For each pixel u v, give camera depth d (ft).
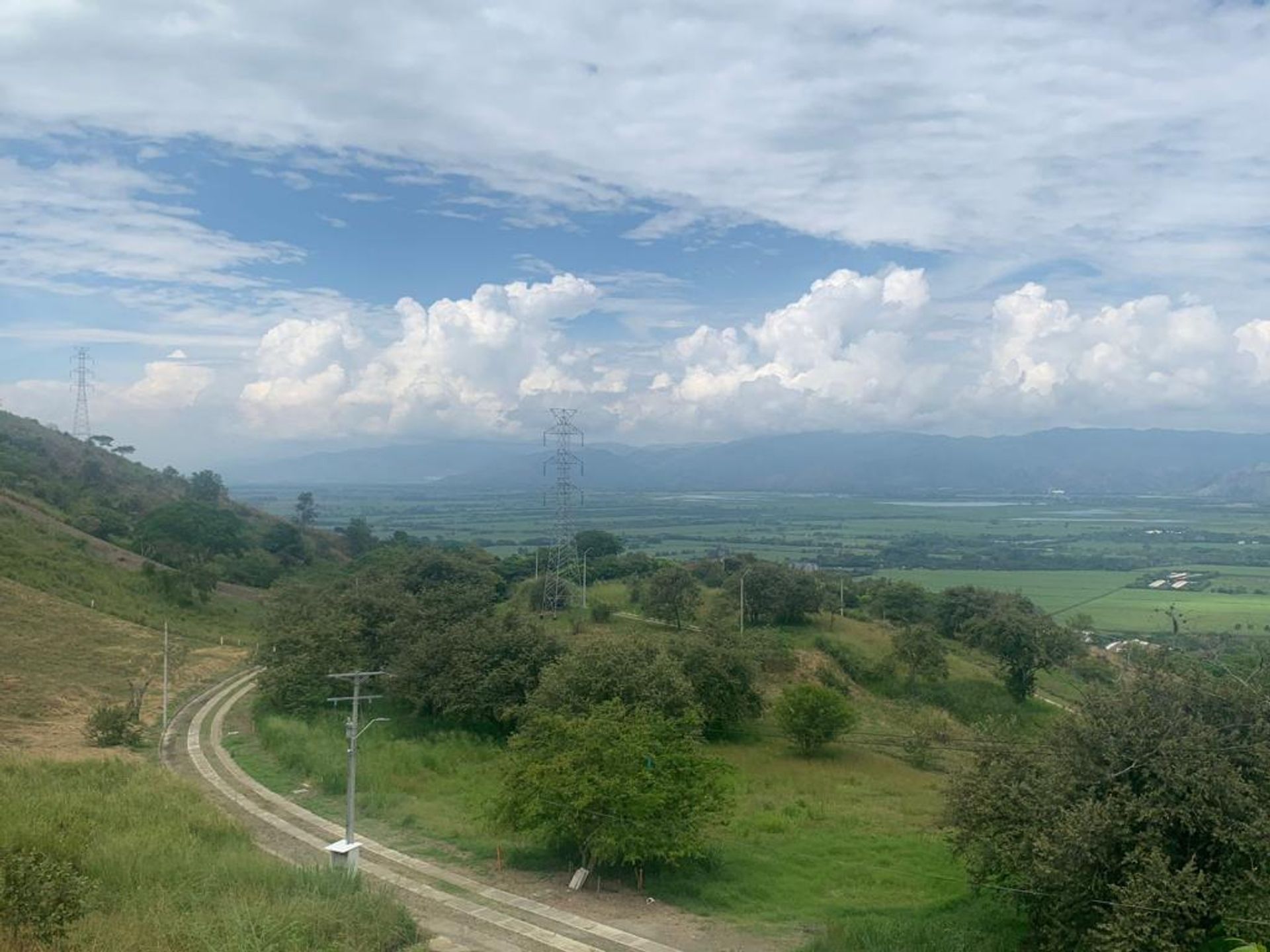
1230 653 166.09
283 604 206.08
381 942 65.98
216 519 370.94
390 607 198.49
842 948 69.72
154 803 95.09
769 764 155.94
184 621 257.34
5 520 276.21
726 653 174.60
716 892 85.76
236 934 56.95
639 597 266.36
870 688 221.46
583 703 138.51
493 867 90.53
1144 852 66.69
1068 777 72.84
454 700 155.43
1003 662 222.69
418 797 118.21
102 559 287.89
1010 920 80.23
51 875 60.64
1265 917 60.95
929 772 159.53
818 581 276.21
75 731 144.56
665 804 89.20
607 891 85.30
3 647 183.01
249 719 162.81
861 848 104.32
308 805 111.14
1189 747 69.15
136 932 56.95
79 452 494.18
